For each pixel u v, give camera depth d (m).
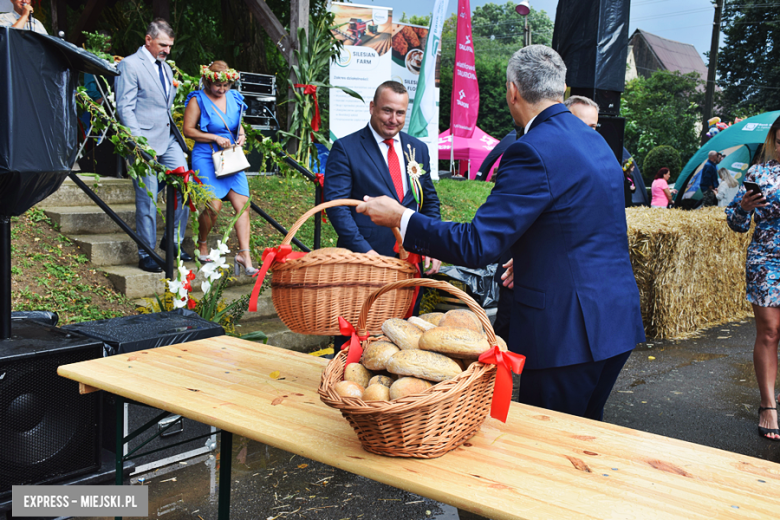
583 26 5.08
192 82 5.83
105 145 6.38
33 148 2.39
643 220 6.16
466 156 19.06
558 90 2.15
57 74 2.50
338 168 3.05
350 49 9.61
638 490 1.26
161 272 4.79
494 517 1.16
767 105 40.22
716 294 6.91
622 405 4.16
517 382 4.60
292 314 1.83
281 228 5.18
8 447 2.33
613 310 2.05
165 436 3.09
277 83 11.04
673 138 43.16
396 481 1.28
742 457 1.45
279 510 2.70
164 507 2.67
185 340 2.88
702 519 1.14
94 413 2.58
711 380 4.74
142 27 10.32
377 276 1.86
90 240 5.00
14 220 5.04
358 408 1.27
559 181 1.95
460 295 1.47
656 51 55.66
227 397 1.76
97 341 2.55
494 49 62.78
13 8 3.44
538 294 2.03
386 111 3.00
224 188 4.65
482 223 1.89
